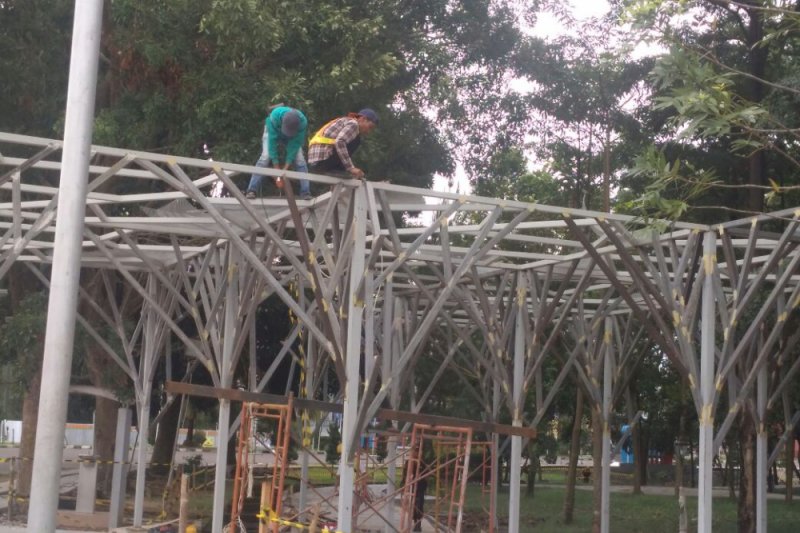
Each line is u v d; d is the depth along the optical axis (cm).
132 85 1827
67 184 630
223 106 1709
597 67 1983
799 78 1556
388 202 1091
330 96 1839
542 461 5497
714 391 1138
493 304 1573
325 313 1034
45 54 1797
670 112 1958
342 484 1016
